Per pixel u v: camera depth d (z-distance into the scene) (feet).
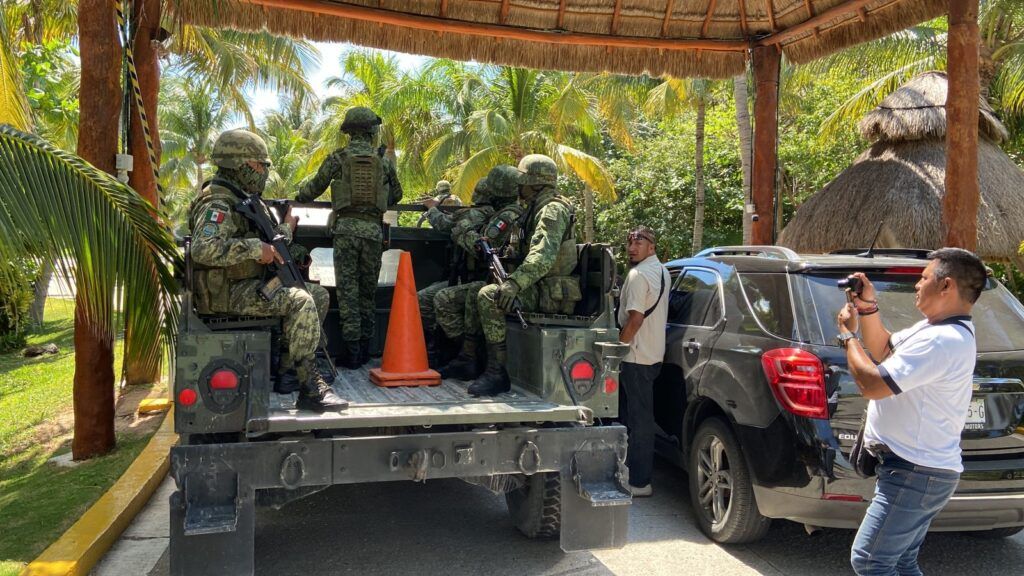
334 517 16.98
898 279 14.83
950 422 9.72
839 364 13.19
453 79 78.89
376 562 14.43
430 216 18.80
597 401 13.60
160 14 24.53
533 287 15.49
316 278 18.88
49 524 15.29
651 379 17.72
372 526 16.40
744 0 26.71
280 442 11.59
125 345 16.28
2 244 13.28
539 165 15.57
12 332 49.80
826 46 26.78
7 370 41.81
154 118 25.90
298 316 12.60
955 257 9.91
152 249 15.78
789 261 15.23
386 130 84.38
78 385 20.17
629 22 26.68
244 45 56.65
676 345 17.80
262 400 11.71
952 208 21.99
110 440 20.68
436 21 24.85
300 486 11.82
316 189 17.34
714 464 15.66
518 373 14.98
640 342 17.52
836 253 17.87
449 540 15.58
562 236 14.73
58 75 46.80
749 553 15.05
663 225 87.15
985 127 39.63
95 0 19.02
